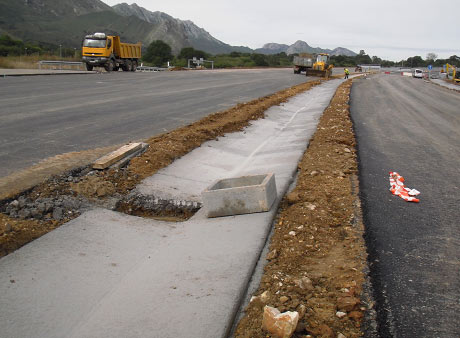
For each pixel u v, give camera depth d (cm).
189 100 1755
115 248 482
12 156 745
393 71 11994
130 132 1015
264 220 560
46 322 353
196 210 627
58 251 459
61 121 1112
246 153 990
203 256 467
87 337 337
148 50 9269
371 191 687
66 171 672
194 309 370
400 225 553
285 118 1547
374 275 425
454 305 376
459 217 587
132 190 650
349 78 5288
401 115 1691
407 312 365
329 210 598
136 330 345
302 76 4684
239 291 396
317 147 1002
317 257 469
